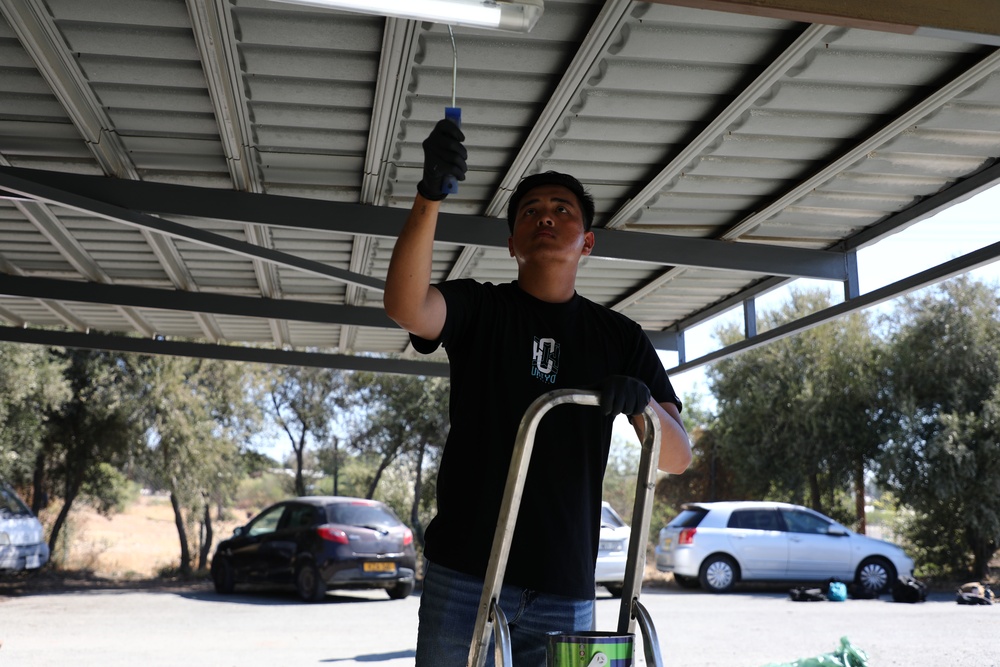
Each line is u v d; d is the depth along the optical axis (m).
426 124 5.38
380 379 20.78
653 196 6.51
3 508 13.86
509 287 2.35
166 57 4.66
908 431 17.27
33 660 7.44
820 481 19.08
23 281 8.92
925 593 13.23
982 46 4.30
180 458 17.47
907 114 5.00
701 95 4.93
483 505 2.14
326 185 6.40
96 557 18.36
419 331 2.12
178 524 17.52
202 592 14.09
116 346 10.77
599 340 2.33
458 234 6.70
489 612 1.88
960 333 17.38
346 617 10.62
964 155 5.70
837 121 5.23
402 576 12.45
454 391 2.27
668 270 8.68
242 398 18.45
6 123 5.51
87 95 5.07
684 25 4.19
